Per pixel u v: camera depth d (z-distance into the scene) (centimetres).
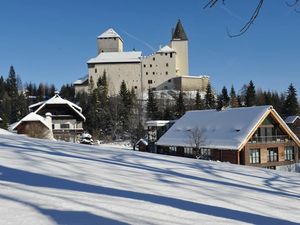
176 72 12200
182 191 692
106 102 8219
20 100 9125
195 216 494
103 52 13012
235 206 605
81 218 423
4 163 798
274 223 517
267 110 3819
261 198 726
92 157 1127
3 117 7162
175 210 515
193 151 3947
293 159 4106
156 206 525
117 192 605
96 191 595
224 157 3656
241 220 506
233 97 10488
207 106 9688
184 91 11731
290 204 701
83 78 12900
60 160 946
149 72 12125
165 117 8238
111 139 6881
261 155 3816
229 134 3750
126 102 8812
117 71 12181
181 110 8600
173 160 1374
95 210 464
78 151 1302
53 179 667
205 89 12138
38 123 4453
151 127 5506
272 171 1440
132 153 1502
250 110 3959
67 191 568
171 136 4350
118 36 13125
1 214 413
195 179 898
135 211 482
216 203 610
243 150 3694
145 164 1108
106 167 912
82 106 8262
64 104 5666
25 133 4431
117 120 7569
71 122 5678
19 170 728
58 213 435
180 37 12662
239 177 1069
